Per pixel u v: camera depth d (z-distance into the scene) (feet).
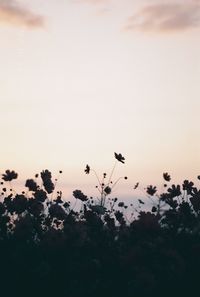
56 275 5.70
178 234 6.45
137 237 6.28
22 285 5.61
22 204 7.32
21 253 6.00
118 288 5.59
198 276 5.64
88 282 5.67
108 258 5.87
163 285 5.58
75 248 6.00
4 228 6.84
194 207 7.37
